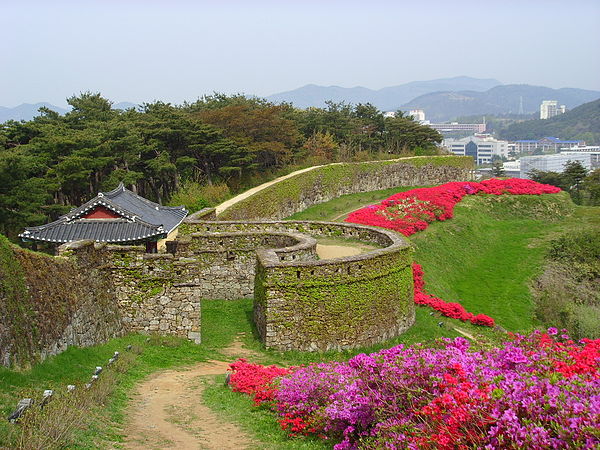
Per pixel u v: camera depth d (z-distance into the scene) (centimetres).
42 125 5181
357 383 1240
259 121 6378
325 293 2147
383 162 7406
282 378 1489
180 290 2081
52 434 980
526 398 902
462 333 2753
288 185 5669
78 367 1499
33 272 1456
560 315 3719
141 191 5931
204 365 1867
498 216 6141
